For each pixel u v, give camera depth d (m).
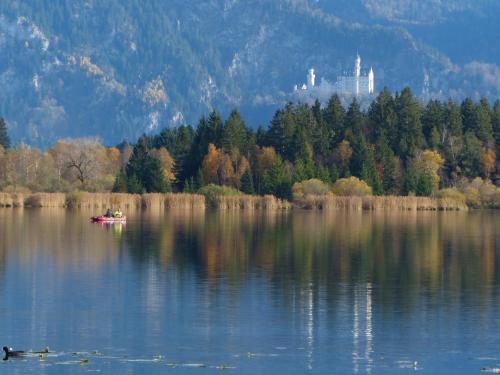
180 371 134.12
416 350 143.38
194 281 196.88
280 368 135.38
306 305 172.62
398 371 134.25
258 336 150.50
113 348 143.88
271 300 176.75
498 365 136.75
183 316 163.00
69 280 197.12
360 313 166.38
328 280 199.75
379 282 197.75
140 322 158.75
